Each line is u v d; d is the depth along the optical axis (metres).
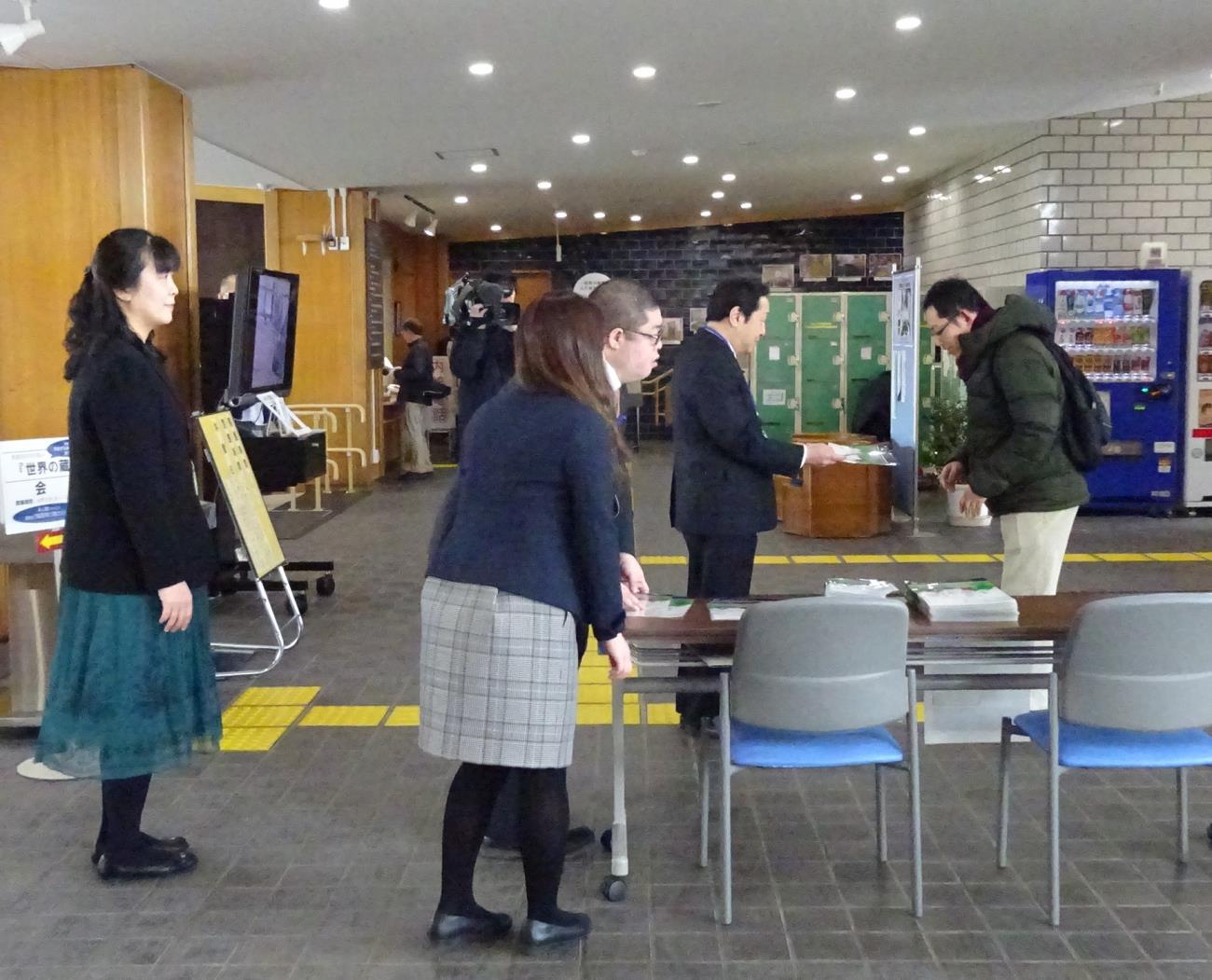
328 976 2.74
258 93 7.11
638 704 4.74
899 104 8.33
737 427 3.81
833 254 17.78
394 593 6.90
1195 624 2.81
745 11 5.70
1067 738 3.05
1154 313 9.12
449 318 5.39
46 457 4.30
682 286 18.25
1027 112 8.93
